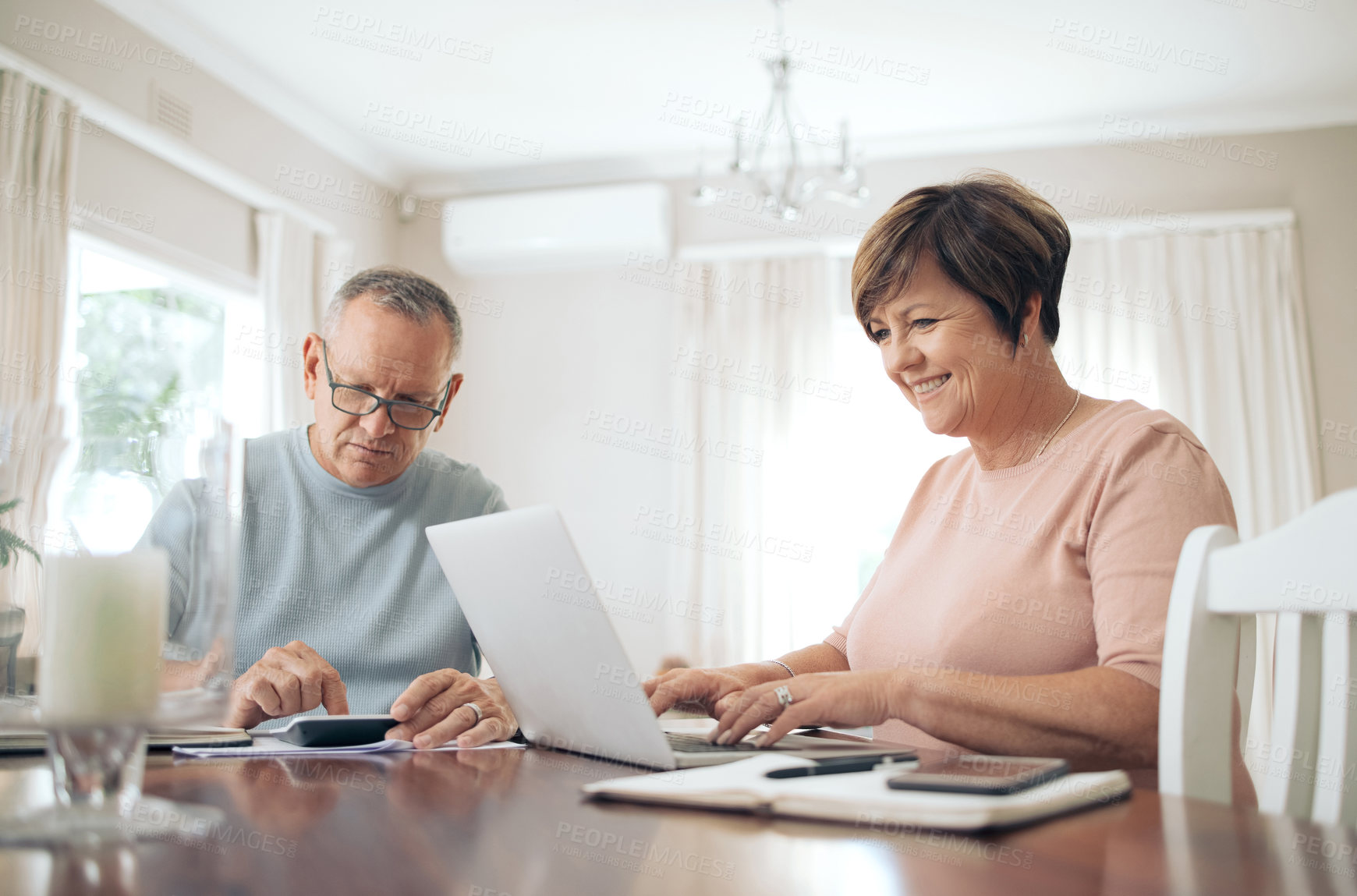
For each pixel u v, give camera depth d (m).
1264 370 3.79
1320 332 3.81
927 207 1.21
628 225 4.28
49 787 0.68
